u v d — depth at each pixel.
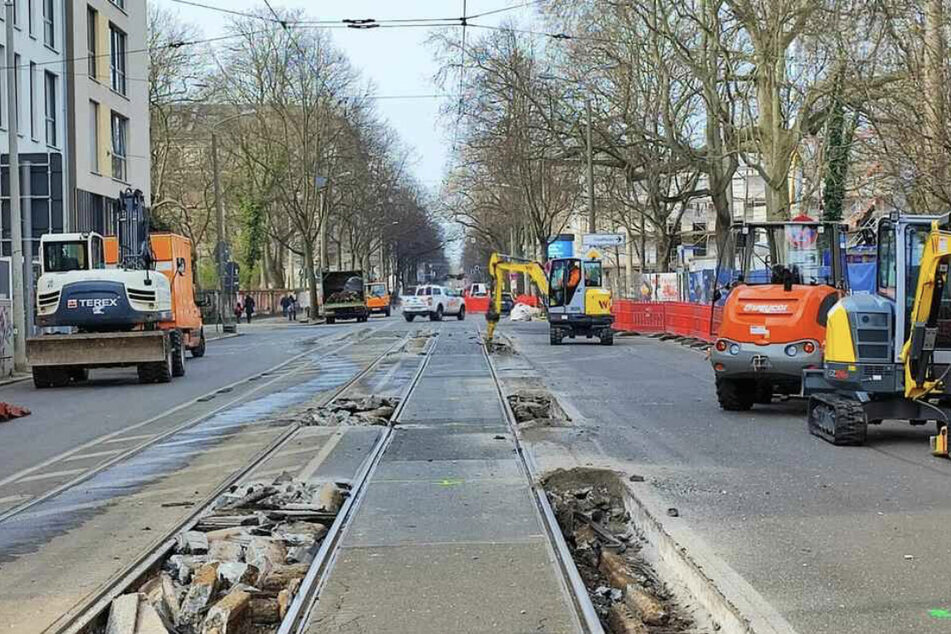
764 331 16.12
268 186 73.56
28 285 28.08
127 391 22.36
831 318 13.56
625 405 17.97
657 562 8.33
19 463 13.05
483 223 101.50
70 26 41.09
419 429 15.15
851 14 23.16
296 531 9.12
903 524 8.84
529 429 14.82
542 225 64.94
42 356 23.33
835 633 6.06
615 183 57.62
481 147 54.91
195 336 33.47
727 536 8.41
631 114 46.38
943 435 12.34
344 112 72.81
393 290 142.50
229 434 15.09
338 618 6.51
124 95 47.44
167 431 15.59
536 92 47.44
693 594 7.25
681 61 40.62
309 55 69.88
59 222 28.28
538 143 48.38
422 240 138.75
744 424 15.42
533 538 8.52
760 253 18.88
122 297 24.14
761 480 10.88
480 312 84.00
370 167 81.38
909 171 21.61
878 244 13.65
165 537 8.85
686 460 12.15
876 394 13.25
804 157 38.59
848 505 9.62
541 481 10.91
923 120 20.53
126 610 6.74
